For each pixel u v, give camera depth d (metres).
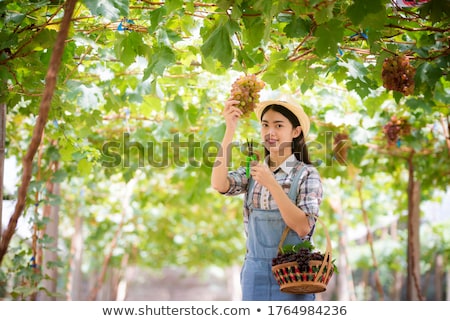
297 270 3.37
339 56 4.30
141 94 5.46
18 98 4.27
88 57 4.97
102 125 6.94
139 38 4.15
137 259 17.70
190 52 4.86
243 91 3.66
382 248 14.09
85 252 16.25
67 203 11.61
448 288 14.46
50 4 3.85
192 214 14.05
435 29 3.84
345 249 10.90
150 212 13.49
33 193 6.16
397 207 11.79
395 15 3.84
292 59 4.13
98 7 3.54
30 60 4.01
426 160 8.20
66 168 7.64
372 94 5.39
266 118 3.89
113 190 11.11
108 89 5.36
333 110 6.33
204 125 6.93
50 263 6.41
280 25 4.17
